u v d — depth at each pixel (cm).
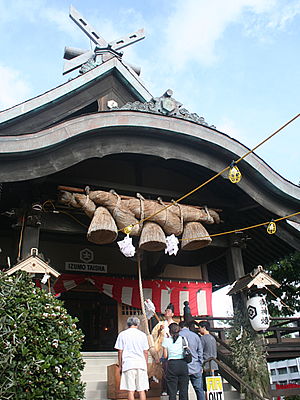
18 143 671
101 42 1167
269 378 766
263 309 808
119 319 1048
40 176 692
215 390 589
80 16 1157
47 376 464
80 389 510
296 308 1576
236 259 983
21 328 474
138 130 784
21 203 778
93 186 847
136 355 545
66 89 969
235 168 542
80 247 1079
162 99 838
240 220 1019
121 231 855
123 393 620
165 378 627
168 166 1066
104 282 1054
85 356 827
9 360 444
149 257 1155
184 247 873
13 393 432
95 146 751
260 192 908
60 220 831
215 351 714
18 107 902
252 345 780
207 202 961
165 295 1110
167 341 599
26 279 587
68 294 1289
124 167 1027
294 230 977
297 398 1928
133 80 1076
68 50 1225
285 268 1548
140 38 1268
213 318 888
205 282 1180
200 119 860
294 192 920
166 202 894
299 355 866
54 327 526
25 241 756
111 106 1018
